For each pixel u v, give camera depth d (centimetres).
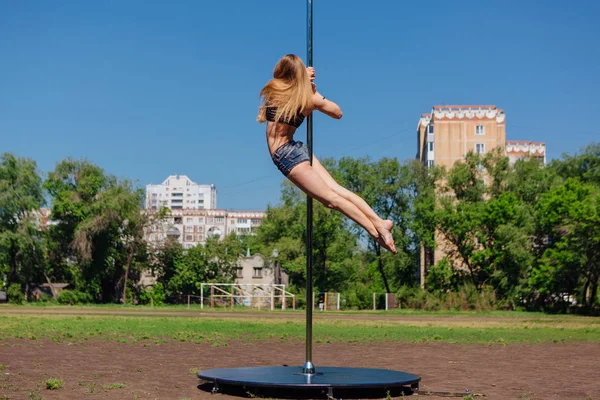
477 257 6388
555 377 1142
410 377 900
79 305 6500
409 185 7288
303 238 7231
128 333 2130
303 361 1380
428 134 10188
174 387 945
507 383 1052
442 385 1020
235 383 838
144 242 7425
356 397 870
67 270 7231
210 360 1377
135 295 7638
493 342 1995
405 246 7312
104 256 7112
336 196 767
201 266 7881
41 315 3612
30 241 6556
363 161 7412
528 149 11281
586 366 1341
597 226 5100
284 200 7500
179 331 2277
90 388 898
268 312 5078
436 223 6762
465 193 7150
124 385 948
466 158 7188
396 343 1955
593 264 5306
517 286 6138
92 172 7125
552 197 5656
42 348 1577
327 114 796
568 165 7331
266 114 776
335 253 7144
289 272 7556
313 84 802
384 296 6906
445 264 6719
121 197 6981
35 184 6788
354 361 1414
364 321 3494
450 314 5175
